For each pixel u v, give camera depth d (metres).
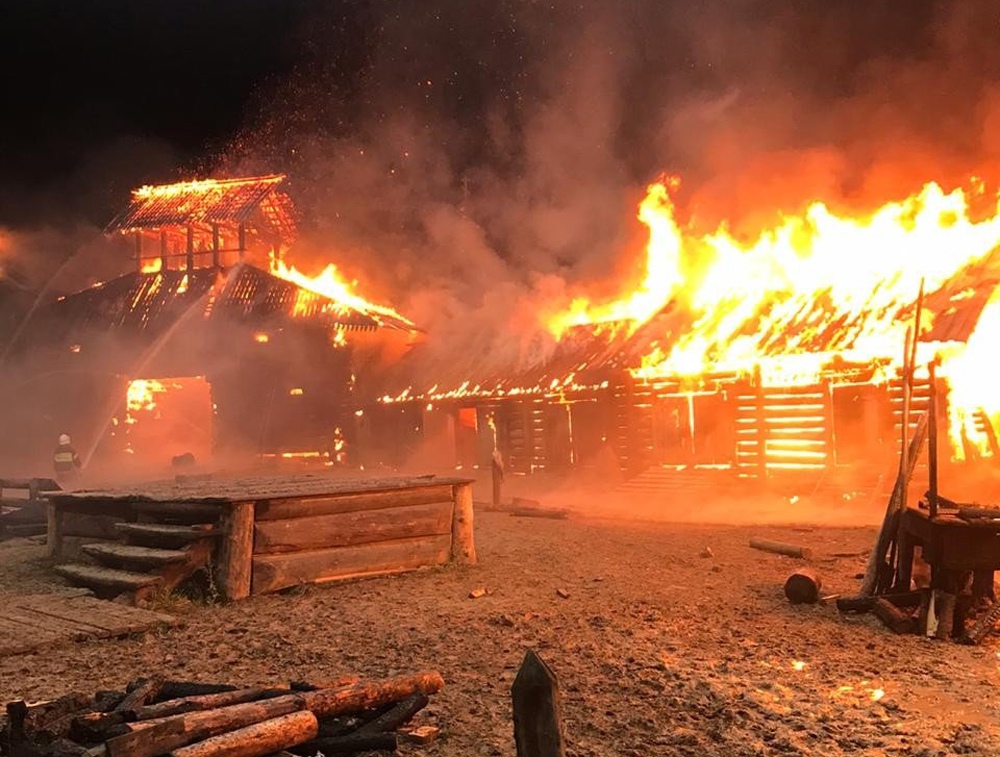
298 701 5.41
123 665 7.70
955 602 8.44
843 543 14.59
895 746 5.50
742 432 24.06
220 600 10.40
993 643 8.12
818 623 8.95
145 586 10.23
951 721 5.95
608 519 19.47
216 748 4.80
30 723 5.11
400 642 8.30
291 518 11.09
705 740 5.66
